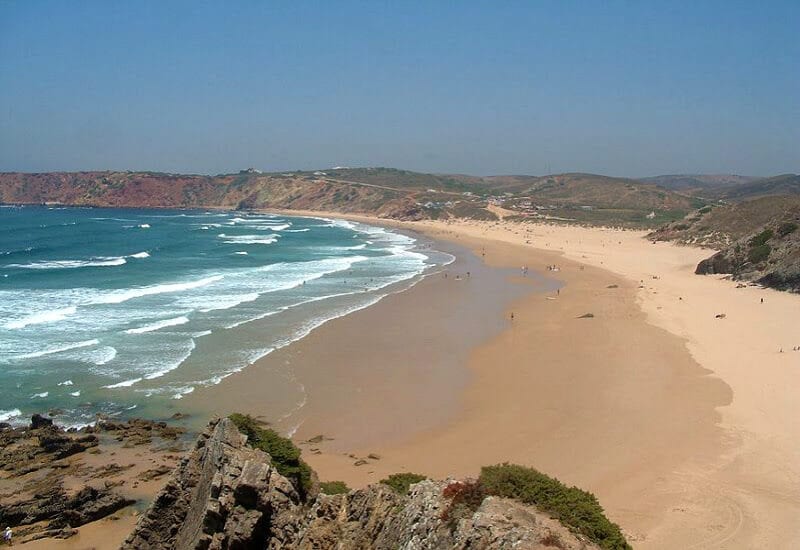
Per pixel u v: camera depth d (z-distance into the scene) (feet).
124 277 255.70
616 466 92.22
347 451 99.86
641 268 299.79
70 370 135.85
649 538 72.43
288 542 54.39
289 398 122.52
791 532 73.46
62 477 92.48
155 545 63.31
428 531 44.80
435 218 652.07
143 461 97.50
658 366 139.54
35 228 488.44
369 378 134.72
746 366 137.39
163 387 127.03
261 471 58.08
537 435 104.94
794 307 198.49
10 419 112.37
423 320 186.80
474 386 130.52
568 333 171.53
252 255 345.51
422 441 103.86
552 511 46.03
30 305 196.34
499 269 299.17
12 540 77.77
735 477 87.45
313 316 188.44
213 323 176.65
